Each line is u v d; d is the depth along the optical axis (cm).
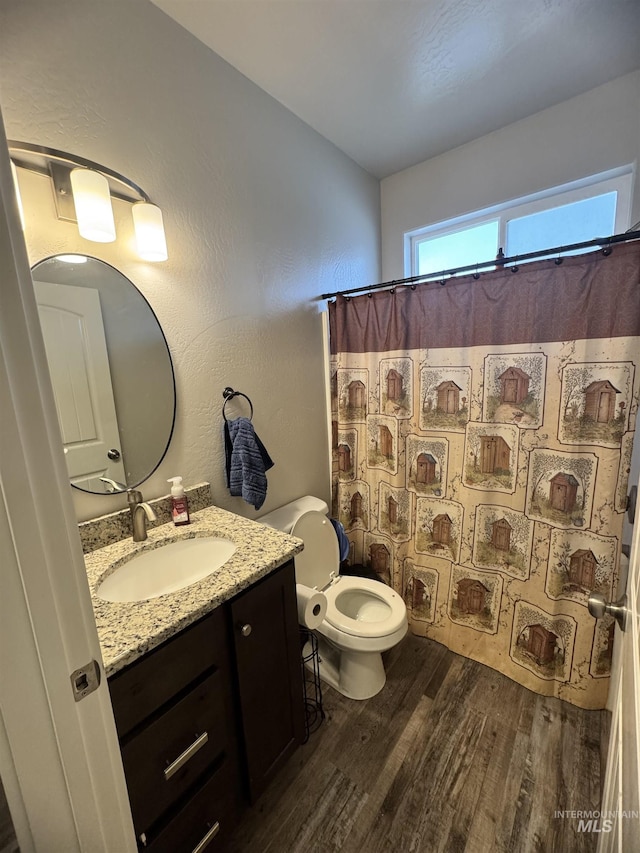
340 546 190
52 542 48
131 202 117
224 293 147
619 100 158
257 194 156
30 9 93
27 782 49
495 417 151
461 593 172
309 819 112
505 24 130
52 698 49
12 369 43
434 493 174
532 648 153
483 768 124
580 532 137
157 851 81
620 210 169
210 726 92
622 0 121
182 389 136
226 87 141
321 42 134
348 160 206
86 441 113
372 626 146
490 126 185
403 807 114
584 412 131
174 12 120
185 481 139
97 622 81
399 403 178
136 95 115
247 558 106
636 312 118
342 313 190
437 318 161
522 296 139
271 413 172
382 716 144
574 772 121
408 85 156
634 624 53
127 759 74
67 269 105
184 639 84
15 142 92
